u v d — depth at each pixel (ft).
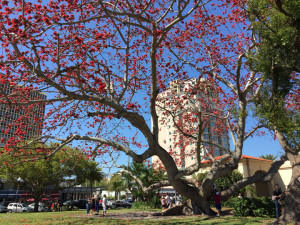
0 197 147.13
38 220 41.39
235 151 41.39
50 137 34.37
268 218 34.88
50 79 26.03
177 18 29.09
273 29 24.81
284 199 30.04
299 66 24.86
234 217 36.50
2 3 21.94
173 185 40.11
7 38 24.04
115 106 31.53
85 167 108.37
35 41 24.29
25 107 34.09
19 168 91.15
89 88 30.17
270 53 25.26
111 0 35.53
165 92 47.09
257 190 87.86
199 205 41.98
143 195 82.17
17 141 31.76
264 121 26.81
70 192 195.00
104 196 53.31
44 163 92.58
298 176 29.66
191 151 55.52
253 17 26.55
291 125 23.57
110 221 37.27
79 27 32.50
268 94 26.91
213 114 50.67
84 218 43.24
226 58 39.91
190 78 40.34
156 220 36.68
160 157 38.60
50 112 37.19
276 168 43.04
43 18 22.43
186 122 53.01
